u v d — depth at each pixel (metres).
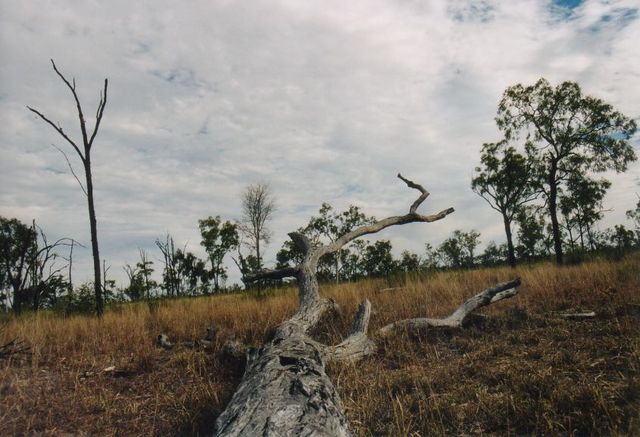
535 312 7.21
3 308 13.58
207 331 7.23
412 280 12.30
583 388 3.71
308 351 4.42
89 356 6.44
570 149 26.50
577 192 32.31
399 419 3.58
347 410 3.74
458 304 8.55
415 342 6.26
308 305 7.06
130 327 8.09
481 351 5.39
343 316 7.80
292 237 9.55
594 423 3.16
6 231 15.60
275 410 2.75
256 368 3.85
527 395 3.80
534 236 40.41
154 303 12.02
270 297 11.84
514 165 29.39
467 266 16.84
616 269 9.80
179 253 38.72
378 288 11.87
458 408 3.77
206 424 3.83
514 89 27.61
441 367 4.98
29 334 7.38
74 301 13.11
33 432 3.78
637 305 6.64
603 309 6.70
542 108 27.09
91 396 4.67
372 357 5.69
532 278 10.15
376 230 10.01
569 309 7.07
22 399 4.58
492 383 4.34
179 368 5.71
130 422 4.00
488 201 30.70
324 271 26.80
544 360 4.78
